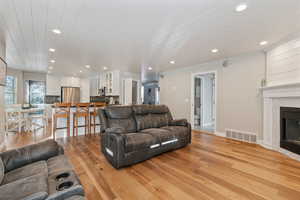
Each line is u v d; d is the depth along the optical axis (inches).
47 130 183.5
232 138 155.6
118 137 85.7
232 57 156.9
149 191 65.7
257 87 138.1
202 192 65.2
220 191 65.9
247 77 145.3
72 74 277.3
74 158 101.1
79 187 38.3
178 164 93.4
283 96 110.1
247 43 118.5
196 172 83.0
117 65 200.2
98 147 123.3
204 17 80.8
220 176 78.7
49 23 88.2
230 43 118.9
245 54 146.3
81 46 127.9
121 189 67.1
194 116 210.2
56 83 277.3
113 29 95.7
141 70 235.6
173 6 70.7
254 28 93.4
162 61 176.7
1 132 118.5
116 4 69.2
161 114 145.6
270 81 126.2
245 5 69.7
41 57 164.1
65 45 125.7
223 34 102.3
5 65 122.3
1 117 117.6
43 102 273.6
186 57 159.8
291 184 71.5
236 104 153.6
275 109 120.7
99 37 108.6
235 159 101.2
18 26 91.9
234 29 95.0
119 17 81.0
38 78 269.6
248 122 144.3
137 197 61.7
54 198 34.4
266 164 93.4
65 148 120.5
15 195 34.4
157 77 314.8
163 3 68.4
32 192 35.4
